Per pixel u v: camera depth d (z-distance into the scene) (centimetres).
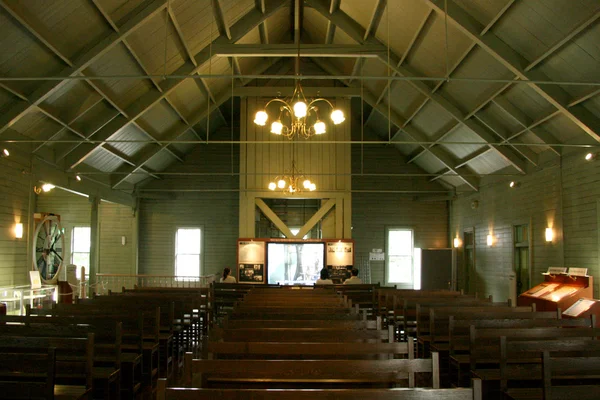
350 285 1235
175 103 1395
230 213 1900
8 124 977
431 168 1822
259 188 1647
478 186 1653
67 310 685
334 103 1673
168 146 1675
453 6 962
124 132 1373
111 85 1132
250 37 1427
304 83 1678
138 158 1586
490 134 1301
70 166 1296
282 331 518
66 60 945
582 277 1038
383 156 1927
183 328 844
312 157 1661
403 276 1909
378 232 1916
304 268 1605
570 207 1128
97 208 1508
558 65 927
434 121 1452
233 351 437
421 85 1283
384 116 1609
